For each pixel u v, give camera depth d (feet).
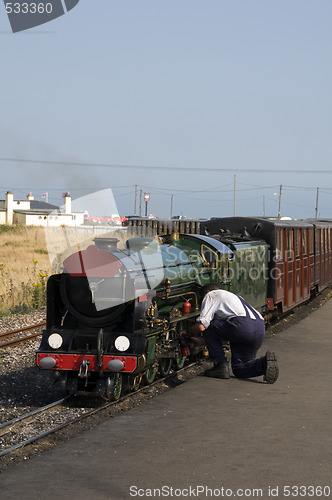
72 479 16.96
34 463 18.25
